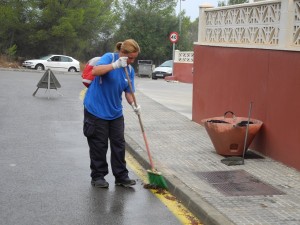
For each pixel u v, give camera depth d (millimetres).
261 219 5238
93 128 6484
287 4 7527
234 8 9539
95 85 6449
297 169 7293
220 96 10148
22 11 39219
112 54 6406
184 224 5426
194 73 11758
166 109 14242
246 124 7984
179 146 8953
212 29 10750
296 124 7270
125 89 6613
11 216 5469
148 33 45031
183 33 47406
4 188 6492
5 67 35438
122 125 6680
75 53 43469
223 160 7754
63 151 8781
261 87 8320
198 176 6949
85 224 5312
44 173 7281
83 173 7348
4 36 38875
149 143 9172
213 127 8008
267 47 8078
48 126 11273
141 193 6488
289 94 7438
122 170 6719
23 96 16859
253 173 7148
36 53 41156
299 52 7156
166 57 46250
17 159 8078
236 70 9328
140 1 46219
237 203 5773
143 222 5438
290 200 5934
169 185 6625
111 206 5922
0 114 12742
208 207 5586
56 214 5586
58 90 19516
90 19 41312
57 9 38812
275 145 7879
